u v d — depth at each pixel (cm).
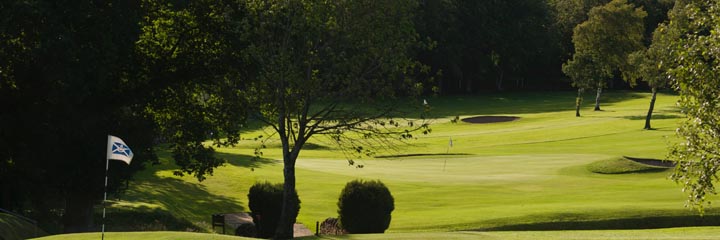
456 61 10481
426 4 10069
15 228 2025
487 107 9244
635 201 2953
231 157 4953
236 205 3262
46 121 2483
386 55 2230
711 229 2253
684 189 1753
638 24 7800
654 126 6612
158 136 2964
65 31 2283
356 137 6388
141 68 2709
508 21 10800
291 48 2261
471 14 10606
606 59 7744
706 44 1769
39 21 2261
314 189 3606
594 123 7044
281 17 2244
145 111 2839
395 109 2377
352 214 2383
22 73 2380
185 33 2744
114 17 2420
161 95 2795
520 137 6462
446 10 10262
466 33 10662
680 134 1748
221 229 2658
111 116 2634
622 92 10731
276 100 2259
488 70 11069
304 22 2188
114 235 1594
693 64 1691
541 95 10606
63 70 2266
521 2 10769
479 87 12069
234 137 2830
